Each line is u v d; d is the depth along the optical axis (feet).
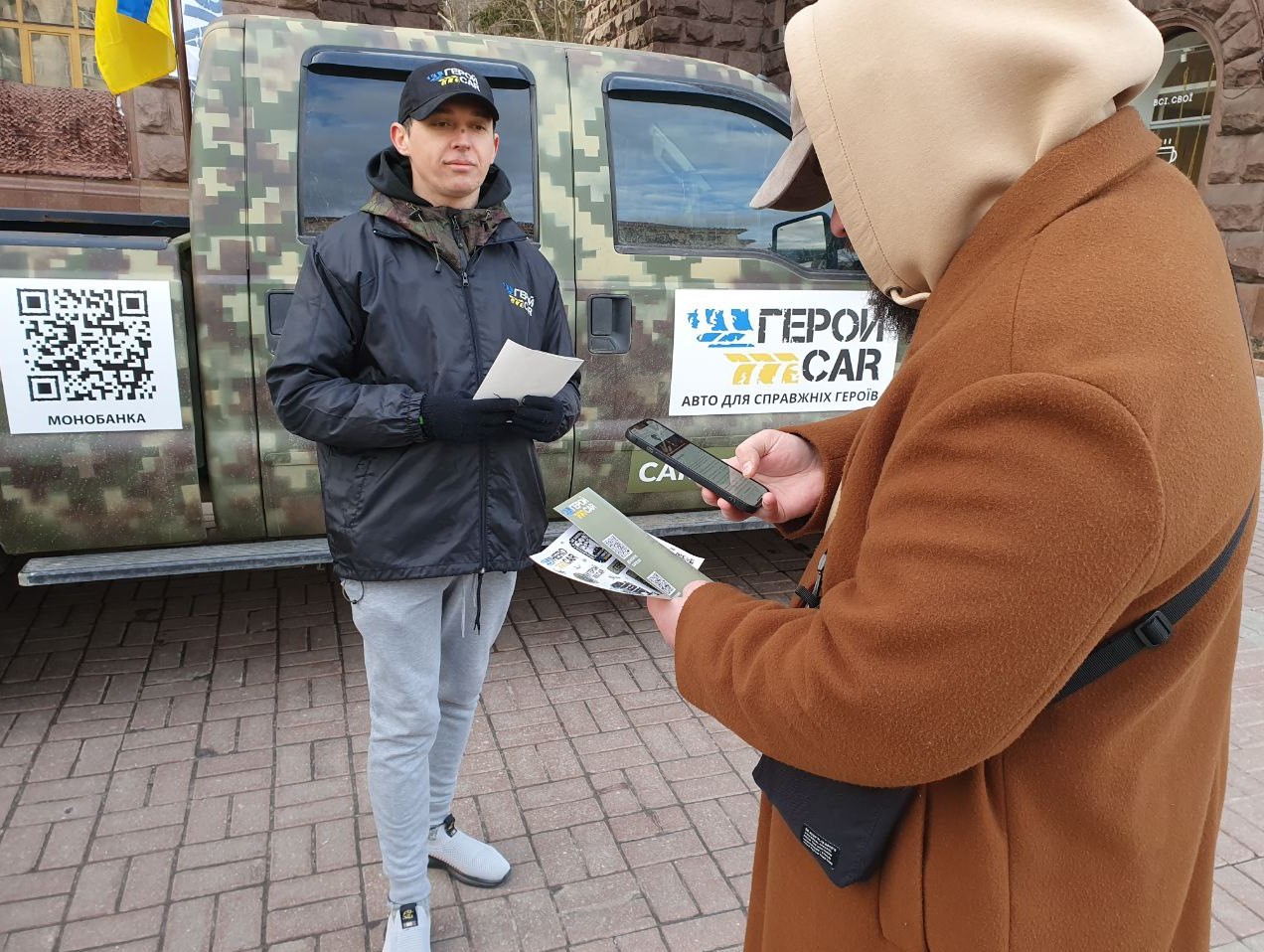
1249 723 10.11
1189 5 28.17
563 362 5.86
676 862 7.73
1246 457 2.24
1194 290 2.17
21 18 22.93
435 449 5.85
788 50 2.75
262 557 9.50
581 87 10.64
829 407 12.14
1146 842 2.63
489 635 6.73
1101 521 1.98
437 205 6.06
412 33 10.05
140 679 10.26
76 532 9.14
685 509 11.85
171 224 12.53
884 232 2.67
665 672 10.87
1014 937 2.50
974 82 2.40
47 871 7.34
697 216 11.24
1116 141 2.37
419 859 6.40
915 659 2.16
